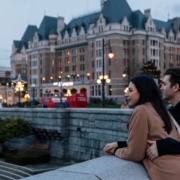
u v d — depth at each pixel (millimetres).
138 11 96250
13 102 125812
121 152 3465
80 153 26594
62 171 3041
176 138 3324
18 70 149125
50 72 120562
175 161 3018
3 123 31266
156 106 3359
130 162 3311
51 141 30031
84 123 26094
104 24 94625
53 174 2949
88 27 107312
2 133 30312
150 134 3207
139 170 3172
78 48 109125
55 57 119000
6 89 129375
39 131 30625
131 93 3502
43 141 30906
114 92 90438
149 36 95125
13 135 30266
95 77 97562
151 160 3158
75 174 2918
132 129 3223
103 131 23719
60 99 46406
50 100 49250
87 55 104062
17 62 149000
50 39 120312
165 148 3062
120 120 21906
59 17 120875
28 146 32406
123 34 92688
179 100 3865
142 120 3193
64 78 115125
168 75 3926
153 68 81438
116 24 91875
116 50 91188
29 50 127938
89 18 110562
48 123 29375
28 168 24516
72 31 112938
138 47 92812
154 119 3225
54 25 126312
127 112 21172
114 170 3055
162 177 2992
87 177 2834
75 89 103750
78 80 103188
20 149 32438
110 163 3279
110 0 95562
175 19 114750
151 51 95875
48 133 29750
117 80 90688
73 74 110812
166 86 3889
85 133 26016
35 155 26984
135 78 3574
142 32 93438
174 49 110812
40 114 30516
